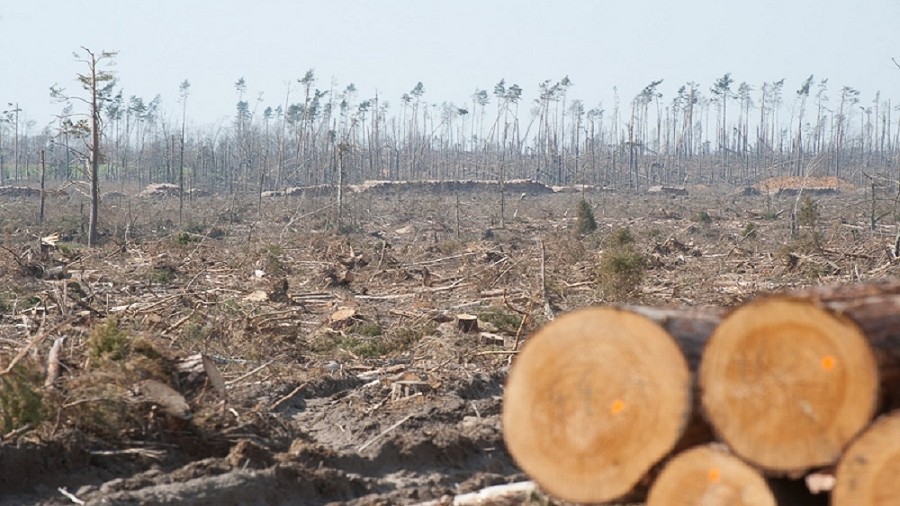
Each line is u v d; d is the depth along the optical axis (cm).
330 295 2430
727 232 4869
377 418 1151
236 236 4812
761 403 496
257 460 917
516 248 3853
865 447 474
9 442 863
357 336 1814
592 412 528
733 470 498
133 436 942
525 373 545
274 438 1020
